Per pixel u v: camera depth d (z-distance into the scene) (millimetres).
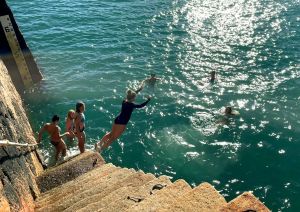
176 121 17047
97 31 26203
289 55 23422
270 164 14570
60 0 31922
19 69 18922
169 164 14477
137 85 19906
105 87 19641
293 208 12578
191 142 15695
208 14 30156
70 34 25531
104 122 16906
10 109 11086
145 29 26938
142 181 7855
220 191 13266
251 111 17875
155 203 5566
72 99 18531
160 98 18719
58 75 20672
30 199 8539
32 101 18375
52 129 13258
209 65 22156
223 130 16500
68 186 9469
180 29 27109
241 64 22312
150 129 16391
